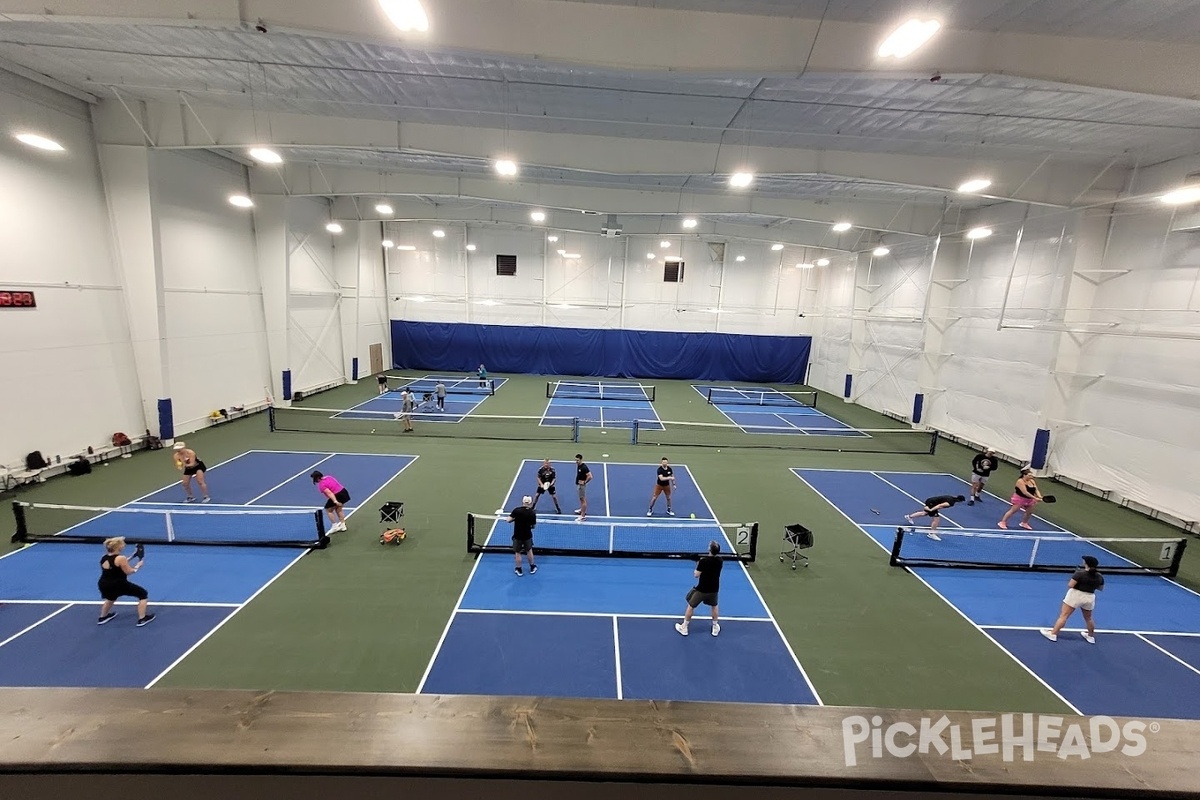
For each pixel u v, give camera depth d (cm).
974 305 1997
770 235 2834
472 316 3347
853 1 723
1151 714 683
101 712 146
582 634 793
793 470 1616
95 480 1299
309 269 2384
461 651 743
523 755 140
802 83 1027
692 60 762
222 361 1872
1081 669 759
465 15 730
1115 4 699
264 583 895
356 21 718
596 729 147
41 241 1262
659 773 138
